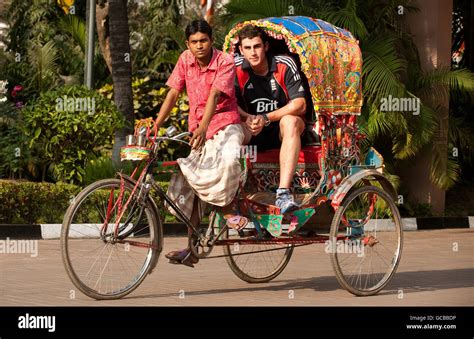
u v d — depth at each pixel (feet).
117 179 29.32
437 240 54.85
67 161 54.85
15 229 49.11
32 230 49.57
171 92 30.91
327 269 38.83
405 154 63.52
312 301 30.27
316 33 32.50
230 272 37.27
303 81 32.91
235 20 62.23
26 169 62.80
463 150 72.38
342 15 61.93
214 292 31.73
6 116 65.36
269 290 32.65
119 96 60.08
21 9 82.28
